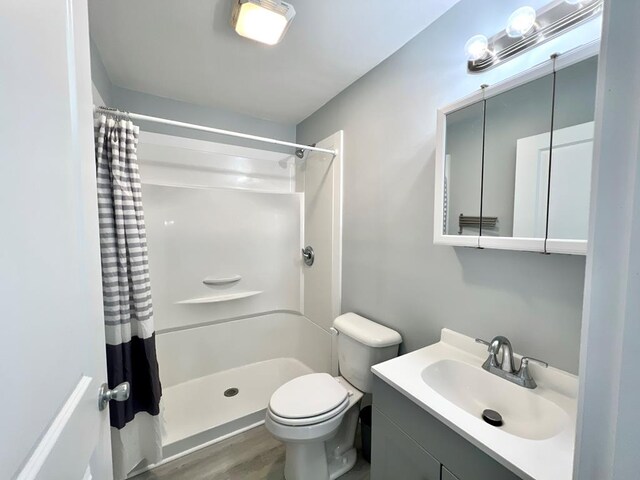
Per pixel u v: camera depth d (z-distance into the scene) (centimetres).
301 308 237
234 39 137
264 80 175
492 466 69
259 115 228
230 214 224
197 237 212
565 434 73
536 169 91
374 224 162
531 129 91
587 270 32
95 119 129
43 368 43
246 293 231
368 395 166
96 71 142
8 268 35
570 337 88
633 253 28
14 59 37
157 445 143
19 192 38
